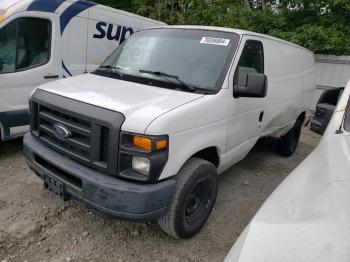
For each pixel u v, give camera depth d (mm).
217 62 3645
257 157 6312
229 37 3859
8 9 4988
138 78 3641
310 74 6574
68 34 5801
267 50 4531
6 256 3023
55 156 3123
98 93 3152
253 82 3441
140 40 4262
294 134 6496
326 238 1470
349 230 1479
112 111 2775
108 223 3637
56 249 3182
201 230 3689
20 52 5160
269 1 12453
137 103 2914
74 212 3779
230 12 11797
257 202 4500
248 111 4047
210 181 3455
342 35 10305
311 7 11102
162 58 3820
